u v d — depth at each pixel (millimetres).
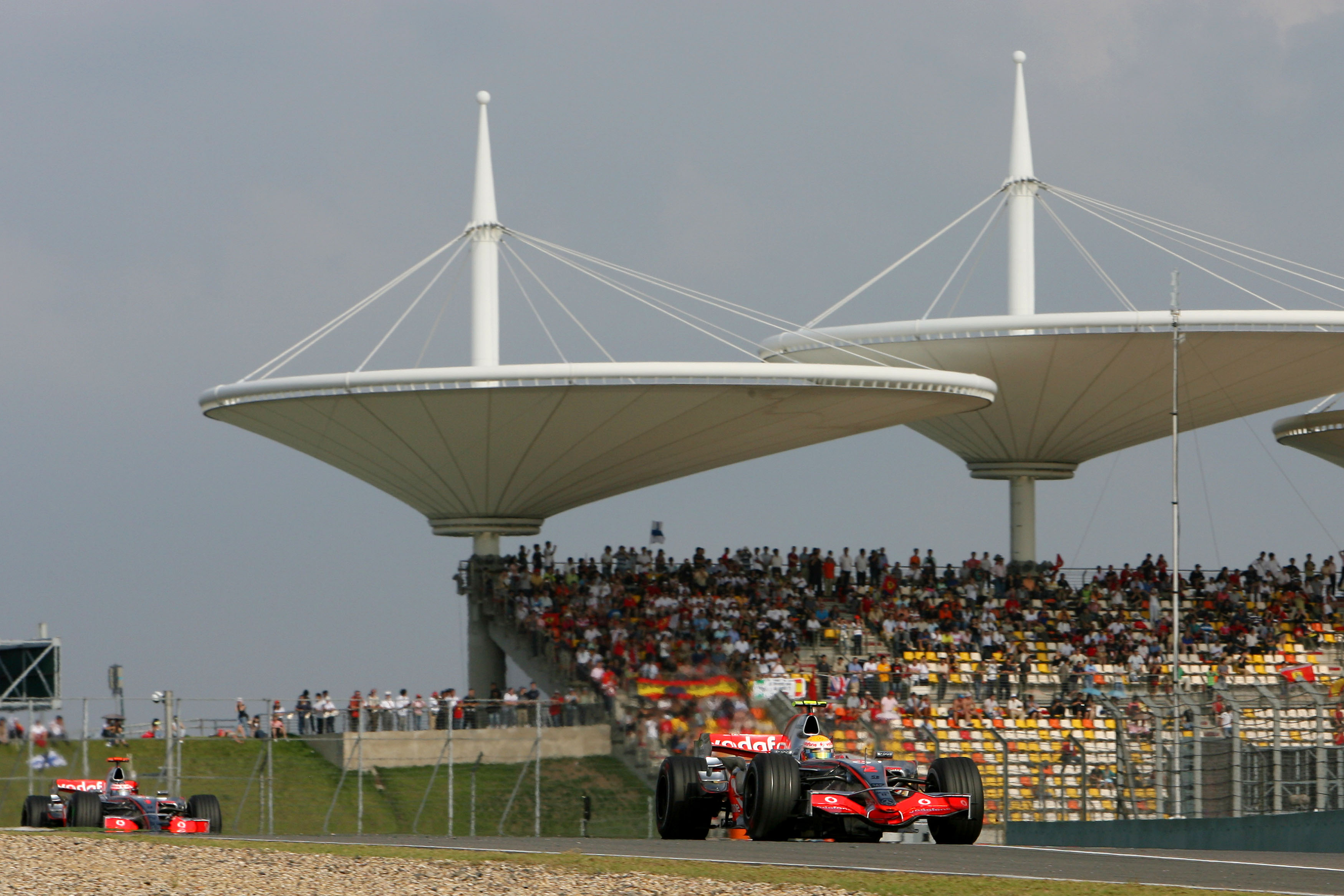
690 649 102500
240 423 113875
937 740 86188
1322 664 110562
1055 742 72688
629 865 36219
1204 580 125688
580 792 89125
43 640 103250
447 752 91875
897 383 105500
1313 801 56312
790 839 44906
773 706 94812
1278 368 115812
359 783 87875
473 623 115312
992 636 109688
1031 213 127125
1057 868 35531
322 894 32375
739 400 105938
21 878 35156
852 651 109438
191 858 39594
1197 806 62031
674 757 48375
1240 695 93438
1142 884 31641
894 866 35938
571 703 93438
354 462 114188
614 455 112625
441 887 33188
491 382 103438
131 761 90250
